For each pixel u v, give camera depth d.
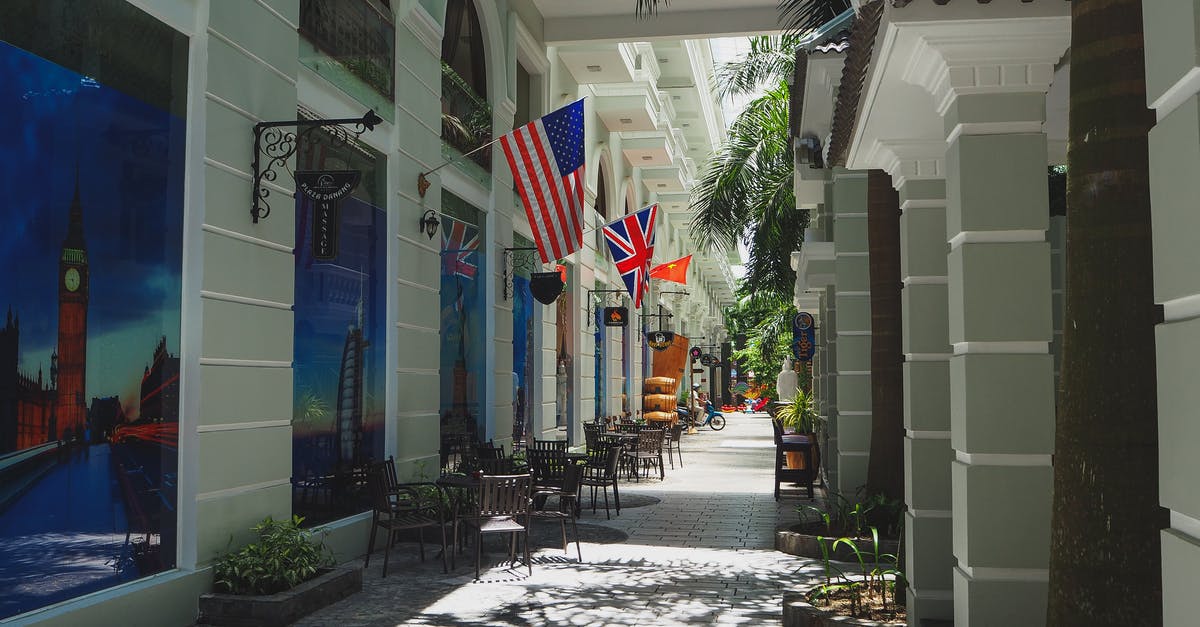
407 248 10.96
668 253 37.88
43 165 5.60
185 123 6.89
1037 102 5.17
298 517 8.32
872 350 9.45
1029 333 5.08
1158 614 3.31
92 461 5.93
